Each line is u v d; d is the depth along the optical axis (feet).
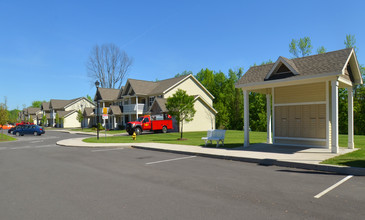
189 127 111.04
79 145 58.29
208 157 38.27
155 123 98.78
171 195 19.40
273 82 40.81
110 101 163.73
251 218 14.51
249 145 47.55
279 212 15.38
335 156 32.81
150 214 15.49
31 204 17.87
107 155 42.80
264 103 162.81
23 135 115.85
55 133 132.98
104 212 15.99
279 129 47.19
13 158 41.52
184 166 31.30
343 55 36.50
